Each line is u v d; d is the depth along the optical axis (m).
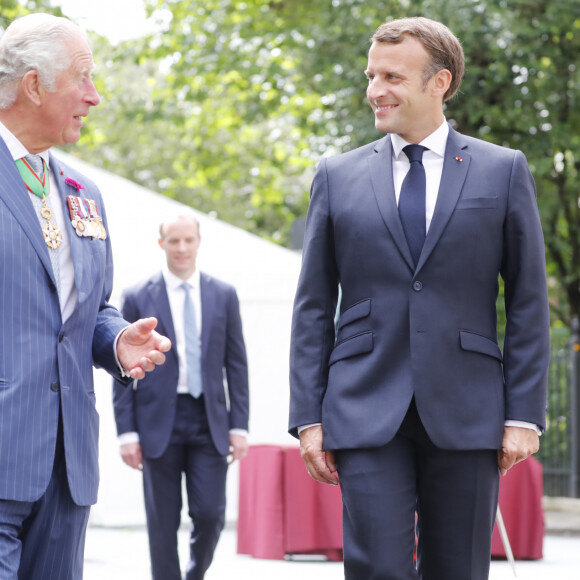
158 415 8.45
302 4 22.88
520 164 5.01
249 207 35.69
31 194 4.61
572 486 19.84
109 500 15.66
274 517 12.51
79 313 4.63
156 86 28.38
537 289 4.92
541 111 21.30
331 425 4.93
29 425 4.41
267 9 23.30
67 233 4.69
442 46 5.01
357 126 20.75
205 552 8.51
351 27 20.42
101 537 14.65
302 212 31.67
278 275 15.74
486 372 4.89
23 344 4.43
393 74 4.98
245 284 15.66
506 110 20.95
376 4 20.08
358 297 5.00
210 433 8.48
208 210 35.31
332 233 5.13
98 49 24.38
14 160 4.59
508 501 13.03
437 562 4.90
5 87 4.58
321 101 22.42
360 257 4.97
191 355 8.55
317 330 5.12
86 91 4.66
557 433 20.25
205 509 8.42
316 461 5.01
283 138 28.41
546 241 22.67
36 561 4.58
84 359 4.68
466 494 4.84
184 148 32.28
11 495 4.35
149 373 8.48
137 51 24.22
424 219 4.94
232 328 8.82
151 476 8.45
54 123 4.63
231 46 23.56
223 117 27.34
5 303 4.41
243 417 8.87
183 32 23.89
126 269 14.86
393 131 5.02
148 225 15.45
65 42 4.61
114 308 5.06
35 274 4.49
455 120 21.64
